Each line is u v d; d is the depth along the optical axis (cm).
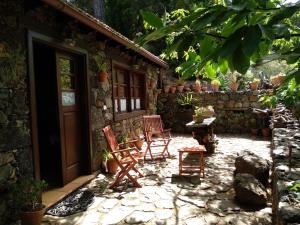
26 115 310
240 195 324
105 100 512
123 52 587
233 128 891
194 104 916
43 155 445
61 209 321
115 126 562
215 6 66
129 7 1190
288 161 268
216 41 77
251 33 58
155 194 362
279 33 58
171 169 475
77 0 1284
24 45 307
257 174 374
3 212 273
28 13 312
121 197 355
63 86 403
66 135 404
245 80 940
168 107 945
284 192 190
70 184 397
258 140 756
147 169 478
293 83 116
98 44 476
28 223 273
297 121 507
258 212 301
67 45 388
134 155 429
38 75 402
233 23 66
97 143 477
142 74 773
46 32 344
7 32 283
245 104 873
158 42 1176
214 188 379
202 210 309
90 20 377
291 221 154
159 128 613
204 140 598
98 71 485
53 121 421
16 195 282
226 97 891
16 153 294
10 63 286
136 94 743
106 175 458
